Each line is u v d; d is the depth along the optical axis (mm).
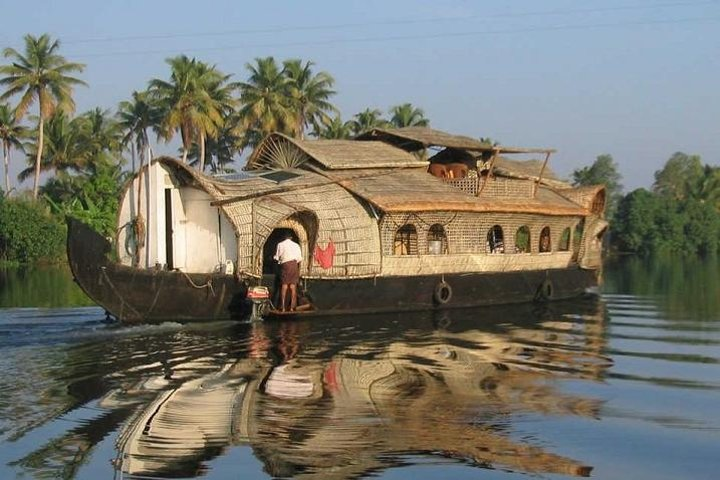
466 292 17750
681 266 41406
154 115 45562
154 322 14109
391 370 10289
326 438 7168
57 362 10602
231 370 10125
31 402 8375
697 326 15164
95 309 16953
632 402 8688
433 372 10203
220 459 6602
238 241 14422
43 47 40469
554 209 19875
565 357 11523
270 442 7043
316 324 14617
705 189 71188
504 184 19125
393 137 20359
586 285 21562
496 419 7895
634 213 62250
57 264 39250
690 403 8664
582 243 21531
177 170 15484
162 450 6809
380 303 16250
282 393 8852
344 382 9477
